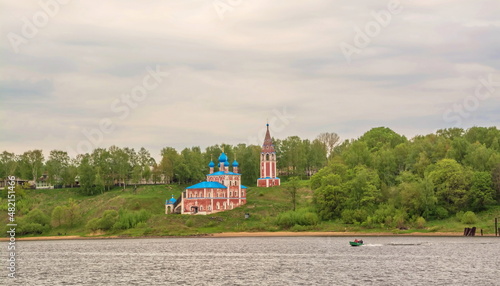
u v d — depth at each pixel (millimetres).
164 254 162375
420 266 128250
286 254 154375
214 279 117312
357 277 115812
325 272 122750
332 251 158500
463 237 190000
